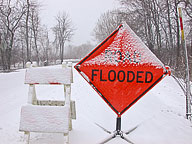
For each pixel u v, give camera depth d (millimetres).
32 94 3156
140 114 4840
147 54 3117
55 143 3154
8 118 4492
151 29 24250
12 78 12297
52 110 2951
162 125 4172
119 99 3168
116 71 3135
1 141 3256
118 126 3361
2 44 27125
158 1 22562
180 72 9500
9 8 25406
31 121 2943
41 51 48844
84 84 9672
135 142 3301
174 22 22141
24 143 3184
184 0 18438
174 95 8023
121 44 3141
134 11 23141
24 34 30797
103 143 3166
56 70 3076
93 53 3154
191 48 18281
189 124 4387
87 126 3967
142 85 3125
